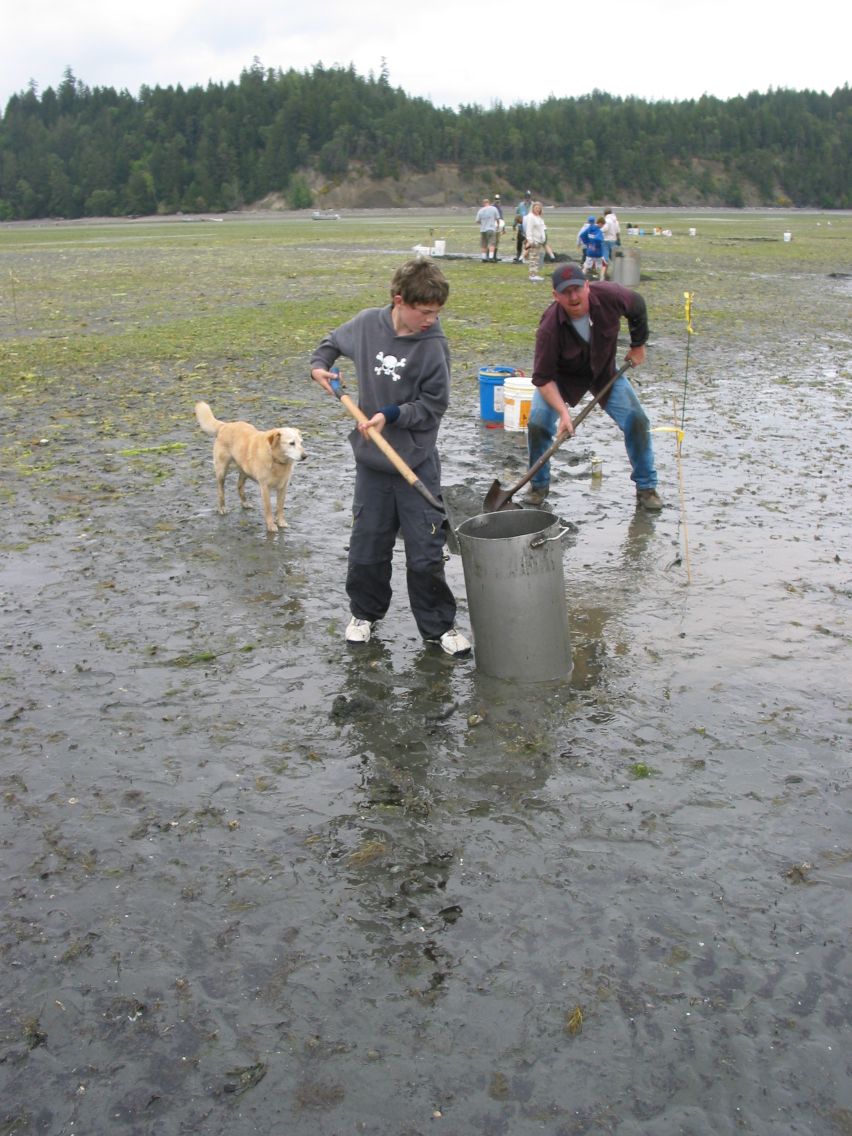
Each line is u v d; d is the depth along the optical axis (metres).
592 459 8.45
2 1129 2.63
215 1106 2.68
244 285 24.97
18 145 158.50
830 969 3.12
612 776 4.14
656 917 3.34
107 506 7.82
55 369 13.88
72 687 4.94
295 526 7.34
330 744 4.41
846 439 9.62
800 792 4.02
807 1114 2.64
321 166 146.75
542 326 7.00
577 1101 2.68
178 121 156.00
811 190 164.38
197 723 4.60
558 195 153.88
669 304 20.44
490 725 4.55
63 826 3.86
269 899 3.45
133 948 3.24
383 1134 2.59
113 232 71.56
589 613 5.75
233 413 11.00
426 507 4.98
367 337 4.81
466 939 3.25
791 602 5.83
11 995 3.07
